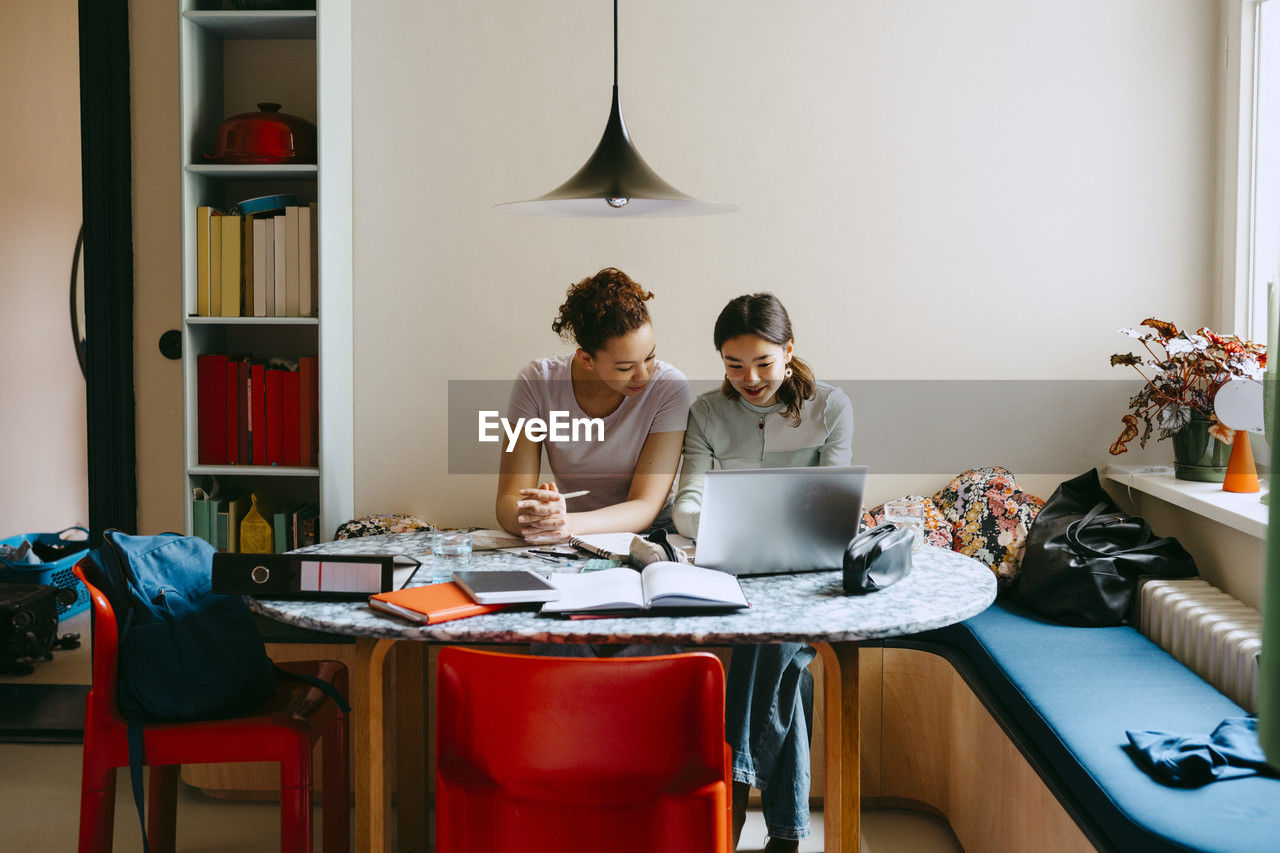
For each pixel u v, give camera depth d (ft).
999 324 10.68
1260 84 9.78
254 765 9.54
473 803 5.27
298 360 10.66
